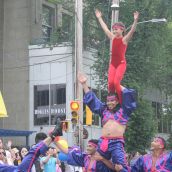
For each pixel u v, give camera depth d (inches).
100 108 459.8
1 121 1911.9
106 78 1660.9
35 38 1943.9
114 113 446.3
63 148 484.7
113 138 437.4
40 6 1985.7
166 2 1817.2
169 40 1941.4
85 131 1176.8
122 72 451.2
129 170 444.5
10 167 458.0
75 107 1084.5
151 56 1729.8
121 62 453.4
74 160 485.4
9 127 1900.8
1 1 1953.7
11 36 1936.5
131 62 1641.2
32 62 1897.1
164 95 2432.3
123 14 1668.3
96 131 1905.8
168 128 2413.9
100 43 1748.3
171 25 1952.5
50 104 1850.4
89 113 1104.8
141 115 1652.3
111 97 446.0
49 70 1863.9
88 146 471.2
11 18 1942.7
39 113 1863.9
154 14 1756.9
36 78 1883.6
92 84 1863.9
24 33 1921.8
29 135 1791.3
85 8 1788.9
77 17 1262.3
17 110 1898.4
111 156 441.1
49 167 766.5
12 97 1910.7
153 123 1713.8
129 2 1670.8
